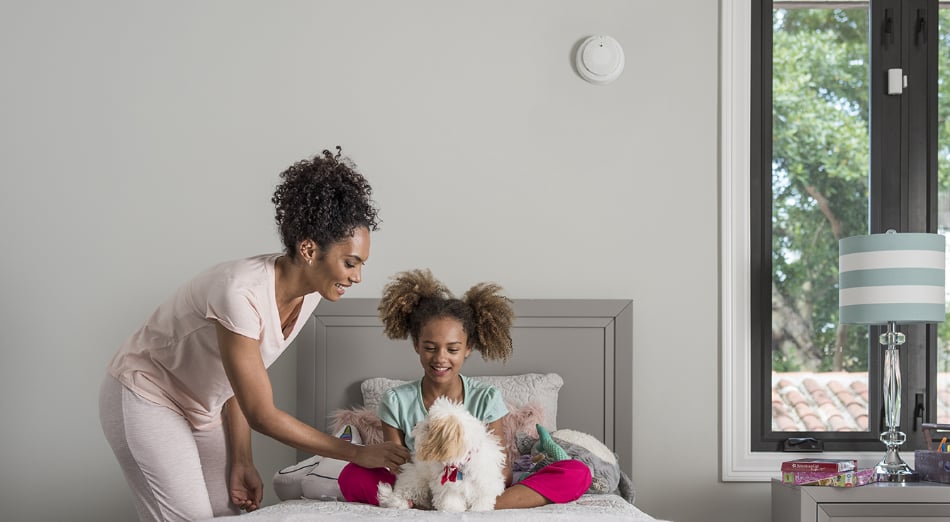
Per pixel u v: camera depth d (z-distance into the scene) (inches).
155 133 119.6
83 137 119.1
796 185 124.4
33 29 119.6
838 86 125.1
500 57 121.5
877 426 121.3
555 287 119.9
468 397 93.8
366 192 77.4
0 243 117.7
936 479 105.3
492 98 121.2
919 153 124.1
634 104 121.6
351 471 82.5
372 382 110.8
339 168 75.7
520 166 120.7
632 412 117.0
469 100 121.1
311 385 114.4
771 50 123.8
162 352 80.3
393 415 91.5
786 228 124.1
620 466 114.9
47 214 118.3
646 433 118.9
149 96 119.8
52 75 119.4
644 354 119.5
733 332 119.6
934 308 106.3
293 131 120.3
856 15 125.9
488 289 94.1
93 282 118.0
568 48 121.9
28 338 117.2
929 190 123.7
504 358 95.6
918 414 121.3
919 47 124.7
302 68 120.8
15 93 119.0
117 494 116.1
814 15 125.6
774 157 124.6
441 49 121.5
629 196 120.9
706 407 119.3
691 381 119.6
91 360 117.3
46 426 116.4
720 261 120.3
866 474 102.2
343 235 73.9
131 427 80.2
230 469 91.5
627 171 121.0
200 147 119.6
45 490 115.9
